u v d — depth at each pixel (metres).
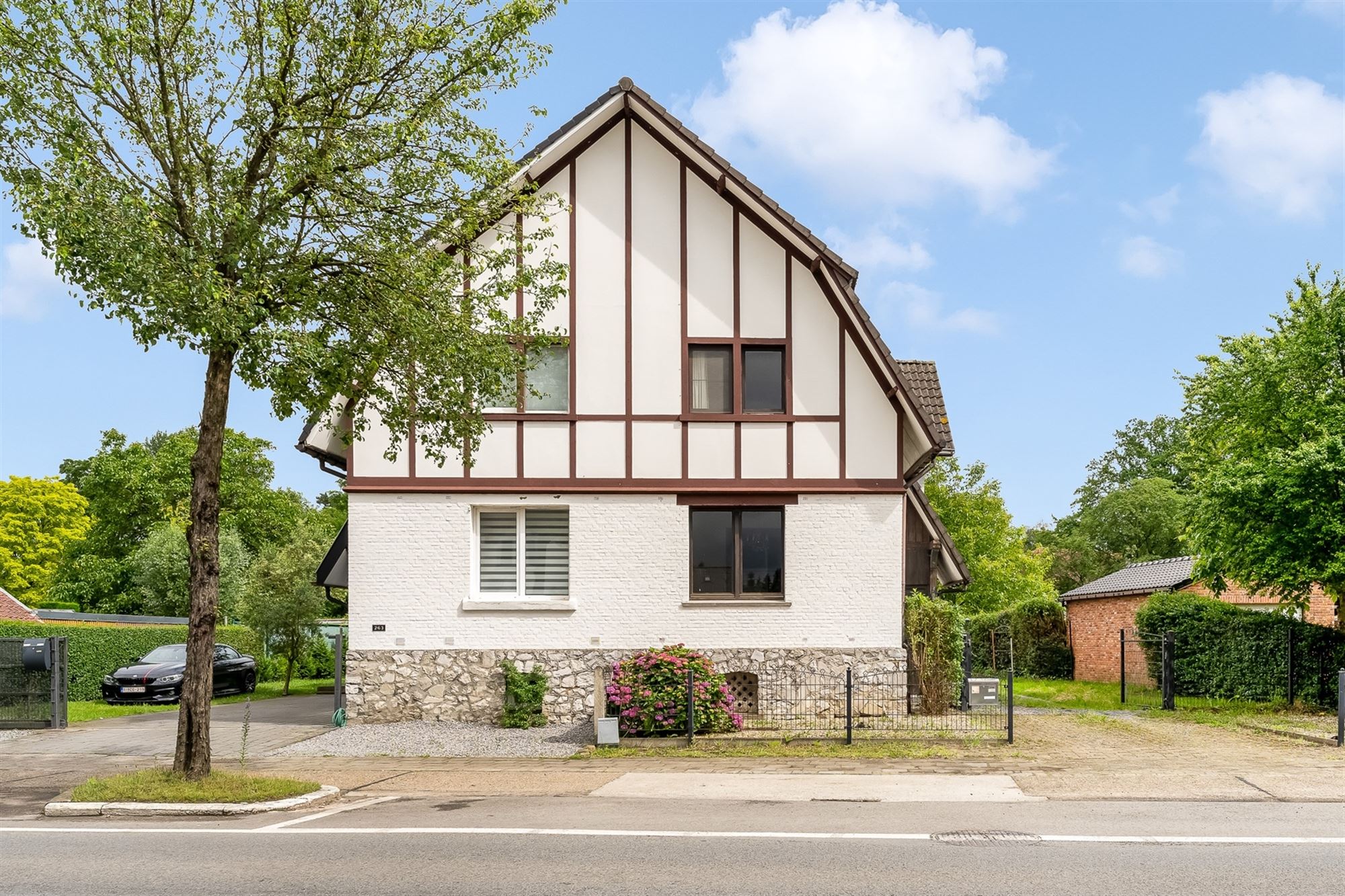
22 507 51.88
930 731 15.08
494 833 8.73
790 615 16.88
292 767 12.96
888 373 16.67
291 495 58.31
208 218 10.52
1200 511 19.73
